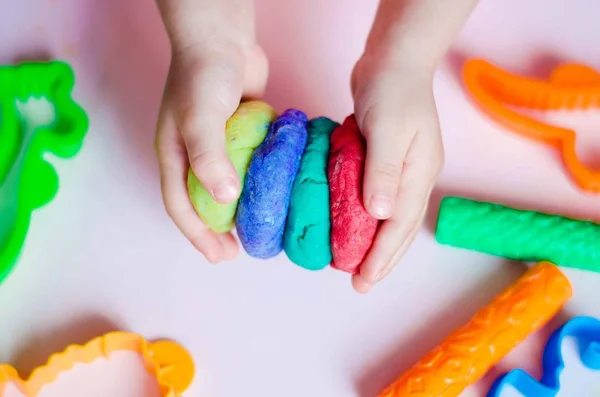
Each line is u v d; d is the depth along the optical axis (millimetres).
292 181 435
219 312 535
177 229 555
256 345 527
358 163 434
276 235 441
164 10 481
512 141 574
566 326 519
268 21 603
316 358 524
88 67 598
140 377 523
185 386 514
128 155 576
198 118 447
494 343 508
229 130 449
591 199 558
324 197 433
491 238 534
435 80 588
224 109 455
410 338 527
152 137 579
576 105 578
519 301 515
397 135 447
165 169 480
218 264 546
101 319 535
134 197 564
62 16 607
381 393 504
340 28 601
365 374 519
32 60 599
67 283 543
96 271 546
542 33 603
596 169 565
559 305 520
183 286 542
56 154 572
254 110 458
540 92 570
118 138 581
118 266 547
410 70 467
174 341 528
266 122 452
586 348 517
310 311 535
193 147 443
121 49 601
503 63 594
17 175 568
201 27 473
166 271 545
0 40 604
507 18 605
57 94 580
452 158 568
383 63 469
